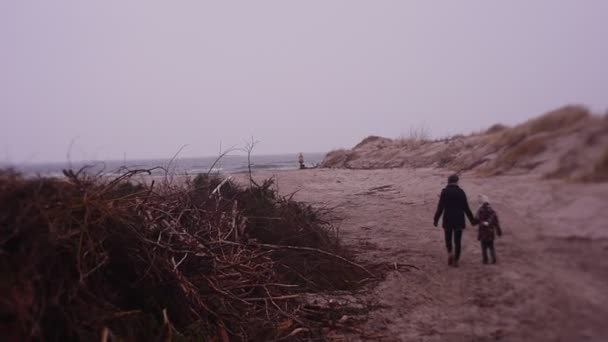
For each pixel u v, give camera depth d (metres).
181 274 5.28
